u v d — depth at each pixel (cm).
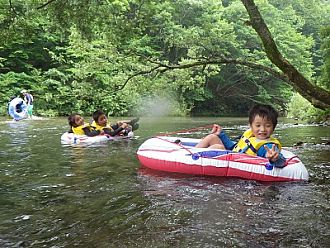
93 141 749
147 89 914
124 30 809
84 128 774
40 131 1011
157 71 816
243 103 2803
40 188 366
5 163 503
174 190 357
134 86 875
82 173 437
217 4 2370
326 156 559
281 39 2550
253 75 2488
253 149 426
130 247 226
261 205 309
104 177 415
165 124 1341
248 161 409
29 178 410
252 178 402
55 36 2131
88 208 301
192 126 1221
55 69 2044
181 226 260
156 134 898
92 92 980
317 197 334
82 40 874
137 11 838
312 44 2780
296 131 1010
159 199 326
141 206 306
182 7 2234
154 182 389
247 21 644
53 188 365
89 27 821
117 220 273
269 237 242
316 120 1430
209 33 1964
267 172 396
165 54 2212
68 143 727
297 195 340
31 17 774
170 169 439
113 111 2014
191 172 427
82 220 273
